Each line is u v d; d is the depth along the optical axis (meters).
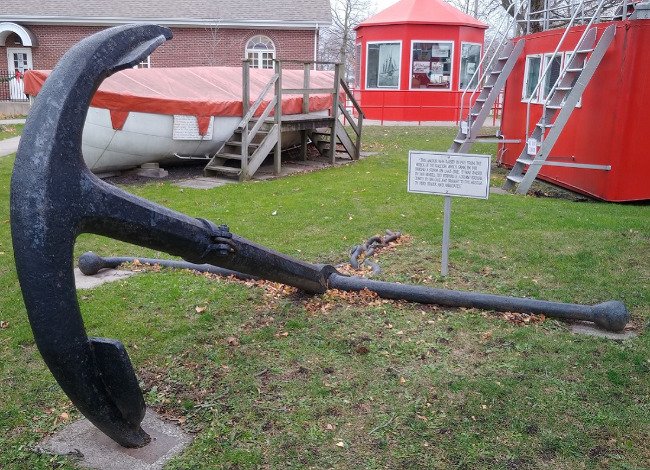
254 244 3.96
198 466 3.03
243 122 11.27
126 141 11.17
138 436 3.12
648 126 9.36
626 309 4.51
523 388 3.73
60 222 2.51
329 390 3.72
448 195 5.57
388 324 4.64
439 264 6.14
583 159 10.27
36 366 4.06
